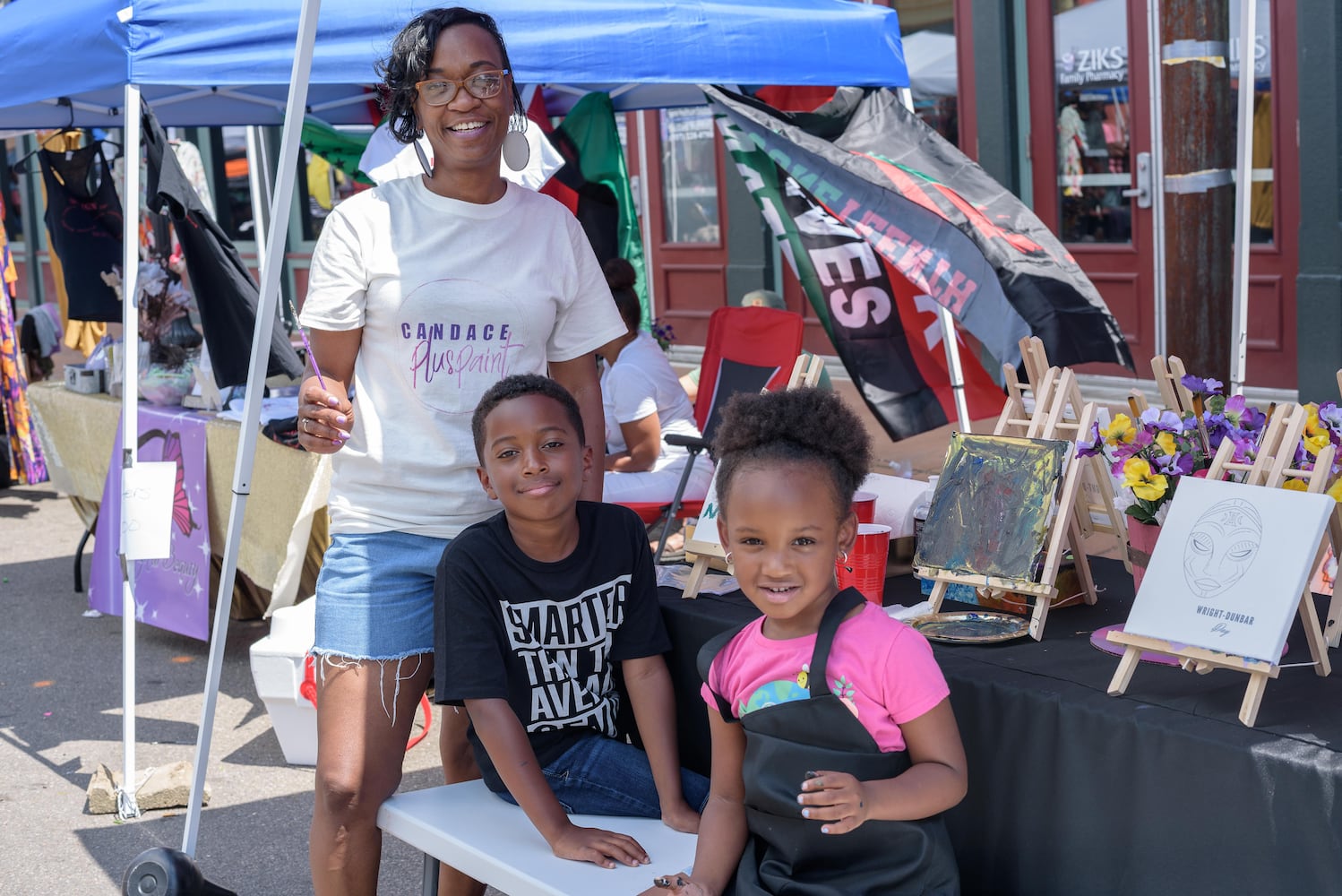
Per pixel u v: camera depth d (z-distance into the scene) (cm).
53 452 617
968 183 434
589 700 260
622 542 258
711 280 1027
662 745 256
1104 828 215
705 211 1020
